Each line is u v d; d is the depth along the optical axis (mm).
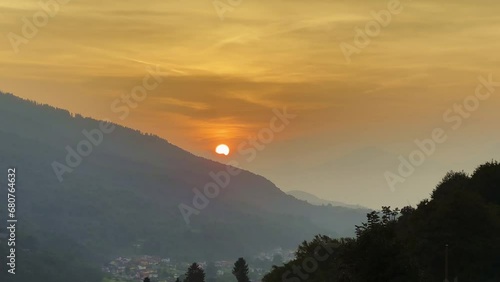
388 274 75562
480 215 100062
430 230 100688
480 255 97812
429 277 85500
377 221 80750
